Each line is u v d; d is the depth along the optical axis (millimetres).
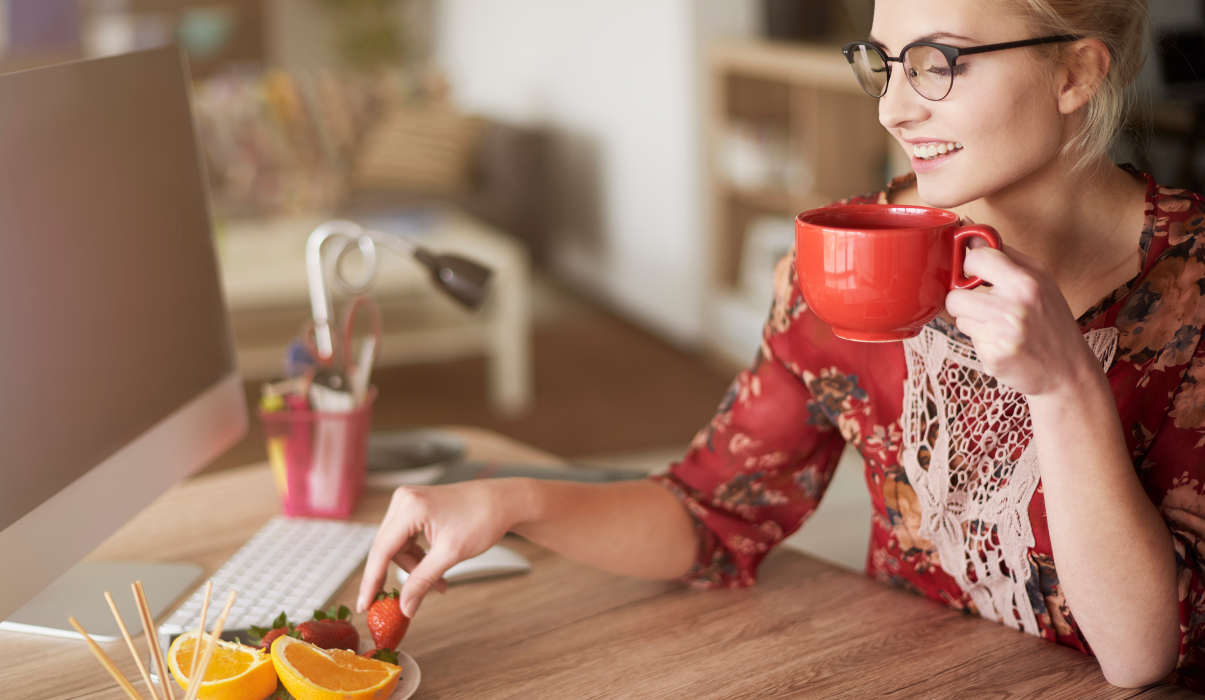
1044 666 999
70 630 1098
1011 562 1083
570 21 5621
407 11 8102
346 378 1387
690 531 1173
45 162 1080
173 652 935
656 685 977
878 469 1182
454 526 1044
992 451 1074
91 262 1140
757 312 4359
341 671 917
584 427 3910
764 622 1091
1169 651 953
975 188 935
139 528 1361
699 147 4629
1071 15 891
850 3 4043
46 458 1065
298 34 8055
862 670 997
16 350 1032
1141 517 919
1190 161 1834
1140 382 1017
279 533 1311
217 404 1354
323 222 4527
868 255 807
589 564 1146
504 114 6758
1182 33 1808
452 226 4520
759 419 1216
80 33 7477
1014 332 813
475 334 4164
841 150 3994
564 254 6098
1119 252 1024
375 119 5473
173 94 1299
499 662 1021
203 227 1350
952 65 892
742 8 4520
